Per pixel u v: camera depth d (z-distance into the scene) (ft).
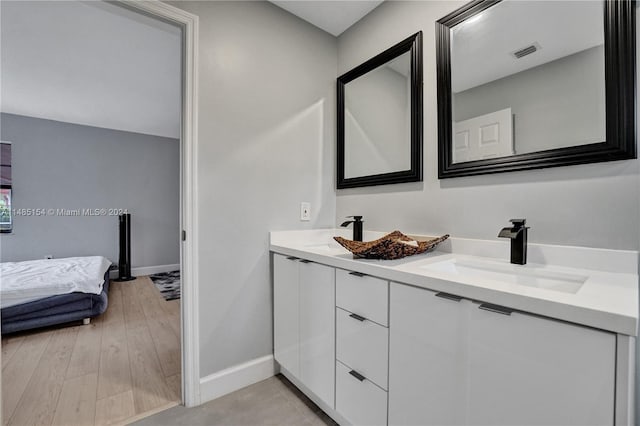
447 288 2.90
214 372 5.18
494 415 2.60
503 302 2.52
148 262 16.22
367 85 6.06
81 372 6.09
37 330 8.31
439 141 4.77
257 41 5.61
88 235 14.48
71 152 14.07
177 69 8.74
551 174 3.71
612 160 3.24
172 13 4.67
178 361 6.58
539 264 3.72
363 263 3.81
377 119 5.85
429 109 5.00
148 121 13.83
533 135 3.82
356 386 3.94
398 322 3.39
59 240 13.78
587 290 2.52
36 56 7.95
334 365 4.31
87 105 11.68
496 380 2.59
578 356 2.15
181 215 4.99
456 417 2.87
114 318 9.35
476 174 4.35
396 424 3.44
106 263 12.91
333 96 6.79
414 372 3.23
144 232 16.10
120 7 4.44
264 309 5.77
